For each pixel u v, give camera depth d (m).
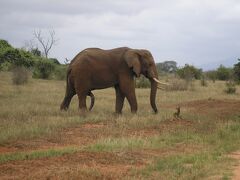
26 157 10.80
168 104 24.59
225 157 11.38
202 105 23.00
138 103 24.73
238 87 37.94
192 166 10.31
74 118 16.72
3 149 12.32
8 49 50.72
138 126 15.71
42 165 9.99
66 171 9.37
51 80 49.00
